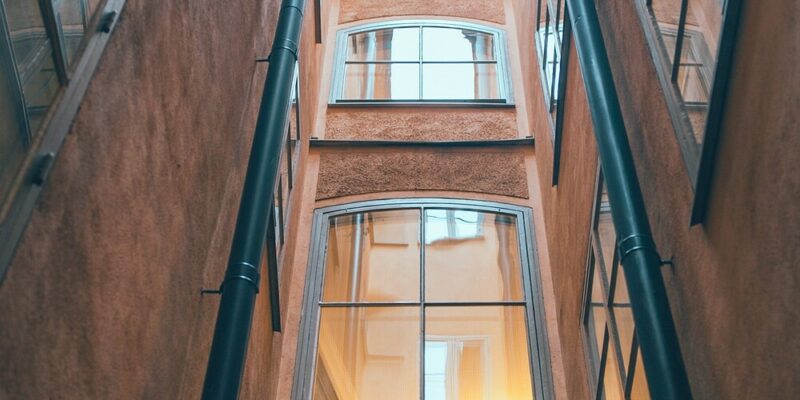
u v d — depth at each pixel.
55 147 2.54
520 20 9.32
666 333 3.47
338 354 6.55
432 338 6.63
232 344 3.92
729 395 3.04
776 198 2.72
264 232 4.56
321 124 8.46
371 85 9.14
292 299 6.84
